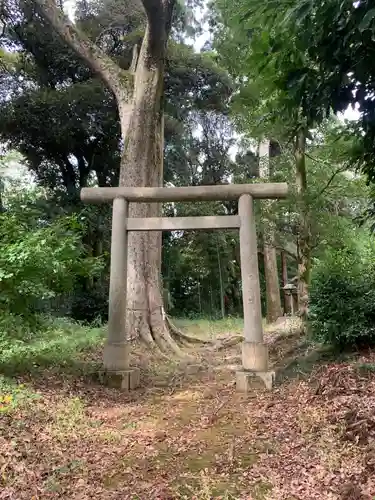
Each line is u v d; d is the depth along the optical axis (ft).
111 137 56.54
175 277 70.44
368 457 11.27
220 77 58.39
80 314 49.01
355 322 20.93
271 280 57.47
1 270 18.92
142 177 32.78
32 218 23.22
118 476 11.84
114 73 35.76
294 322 40.27
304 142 30.99
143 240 32.68
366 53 11.86
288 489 10.53
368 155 17.33
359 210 36.58
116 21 51.62
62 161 58.75
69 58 51.96
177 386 23.26
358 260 26.45
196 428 15.84
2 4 47.01
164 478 11.69
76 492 10.78
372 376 16.93
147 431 15.62
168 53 53.62
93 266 23.62
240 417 16.72
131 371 22.43
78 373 22.53
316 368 20.95
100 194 23.97
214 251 69.10
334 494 9.98
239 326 53.93
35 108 50.88
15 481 10.95
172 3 32.68
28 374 20.22
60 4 48.19
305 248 31.71
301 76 12.96
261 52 14.06
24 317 22.68
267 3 12.78
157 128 34.37
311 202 30.89
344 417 13.73
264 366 21.24
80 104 51.34
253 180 36.29
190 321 59.67
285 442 13.50
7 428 13.62
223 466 12.25
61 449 13.17
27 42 51.01
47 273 21.02
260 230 34.73
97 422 16.21
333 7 11.15
